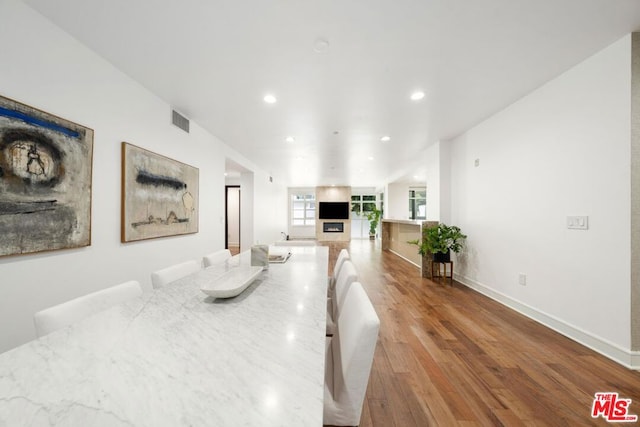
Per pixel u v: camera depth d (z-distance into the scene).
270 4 1.55
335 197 10.89
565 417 1.41
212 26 1.72
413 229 5.77
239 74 2.29
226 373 0.65
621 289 1.90
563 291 2.35
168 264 2.86
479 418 1.40
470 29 1.77
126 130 2.28
